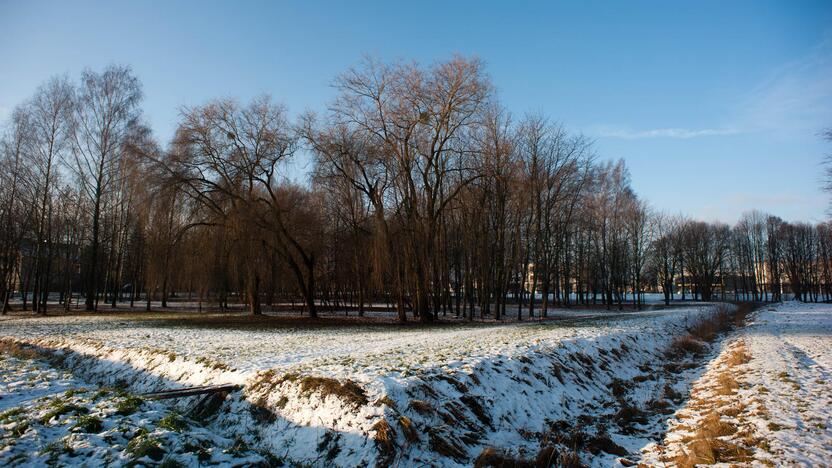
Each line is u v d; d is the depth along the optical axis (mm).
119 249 43312
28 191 34750
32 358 15289
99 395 8859
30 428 6863
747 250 80688
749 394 10406
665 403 11109
